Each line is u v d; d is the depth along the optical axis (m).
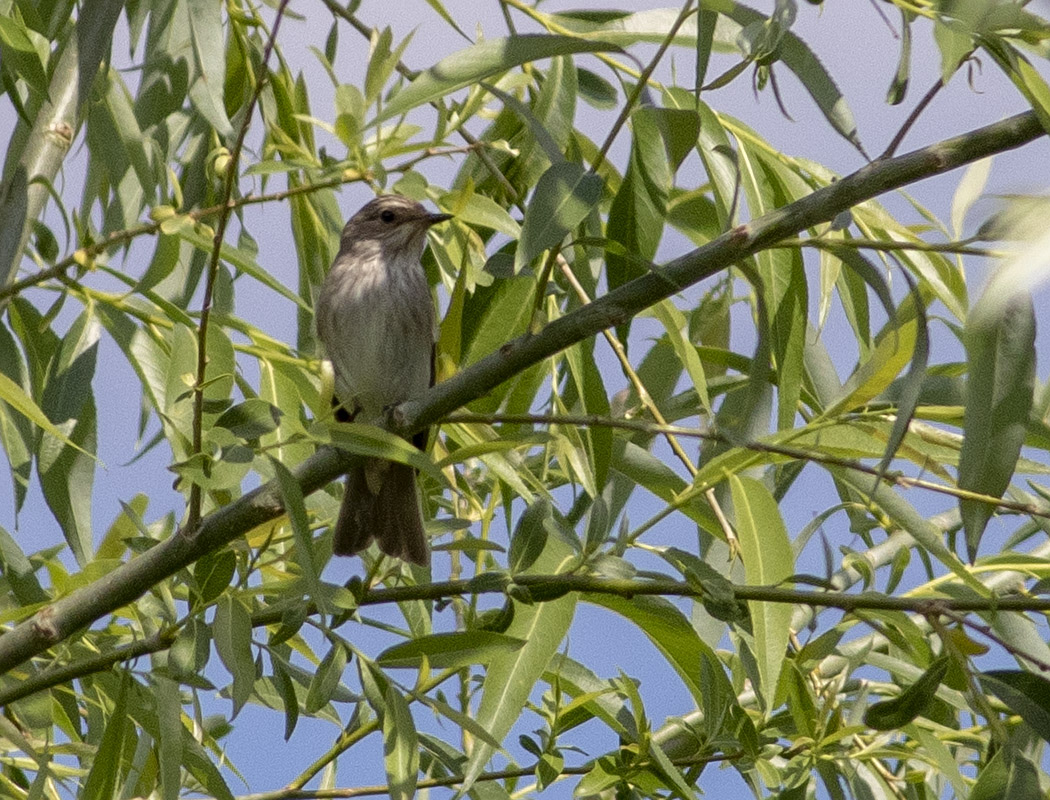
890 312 5.89
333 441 5.80
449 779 7.02
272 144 8.51
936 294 7.62
